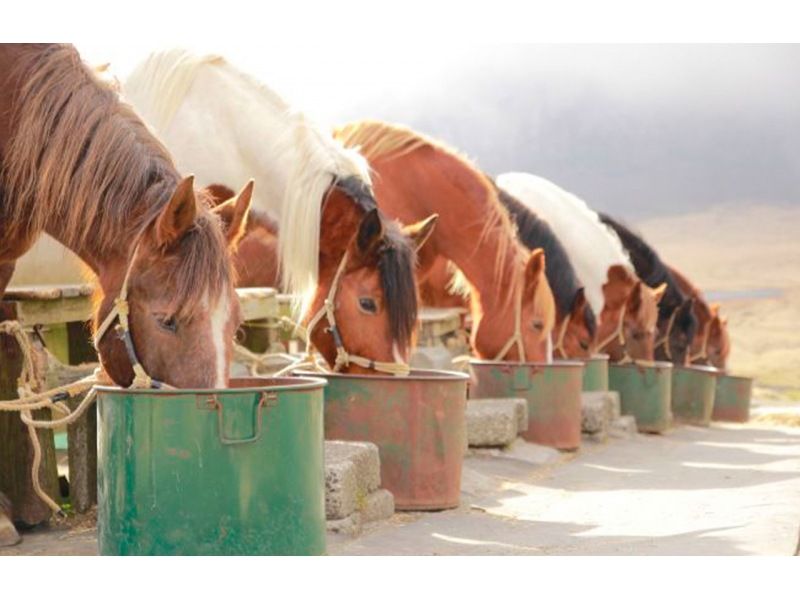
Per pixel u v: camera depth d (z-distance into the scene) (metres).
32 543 4.78
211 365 3.96
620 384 11.08
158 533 3.81
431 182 8.09
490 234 8.13
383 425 5.70
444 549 4.80
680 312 13.32
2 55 4.40
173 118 6.33
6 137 4.41
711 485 6.97
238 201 4.36
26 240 4.55
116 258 4.22
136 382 4.04
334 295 6.11
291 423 3.95
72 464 5.34
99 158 4.23
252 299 7.05
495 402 8.04
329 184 6.14
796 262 43.31
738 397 14.07
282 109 6.36
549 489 6.81
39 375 5.15
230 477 3.83
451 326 11.11
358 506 5.23
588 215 11.52
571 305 9.47
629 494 6.55
